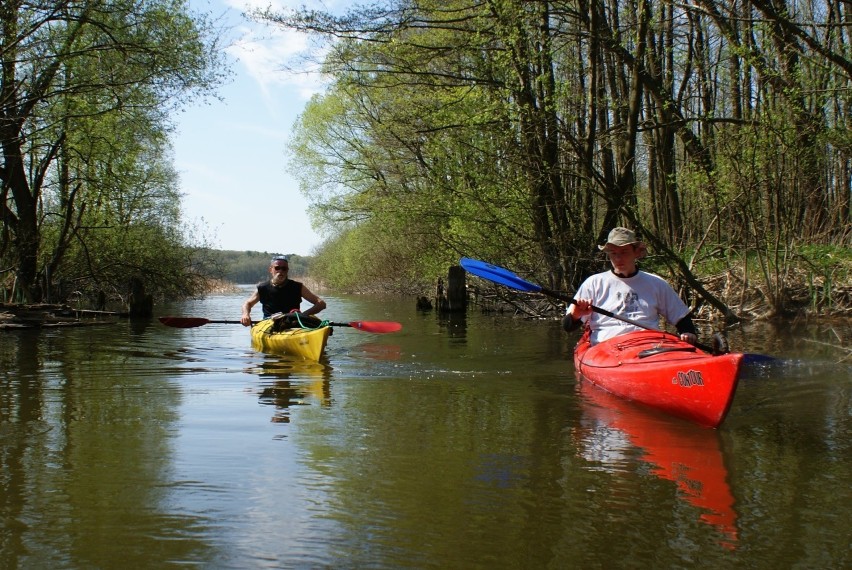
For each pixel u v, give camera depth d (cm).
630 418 446
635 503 293
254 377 612
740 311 1092
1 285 1430
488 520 276
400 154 1941
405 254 2402
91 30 1366
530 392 536
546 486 314
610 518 278
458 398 514
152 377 610
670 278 1160
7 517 275
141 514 279
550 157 1188
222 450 370
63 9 1242
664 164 1534
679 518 277
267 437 397
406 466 344
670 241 1380
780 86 988
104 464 344
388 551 248
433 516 279
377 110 1973
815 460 352
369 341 924
